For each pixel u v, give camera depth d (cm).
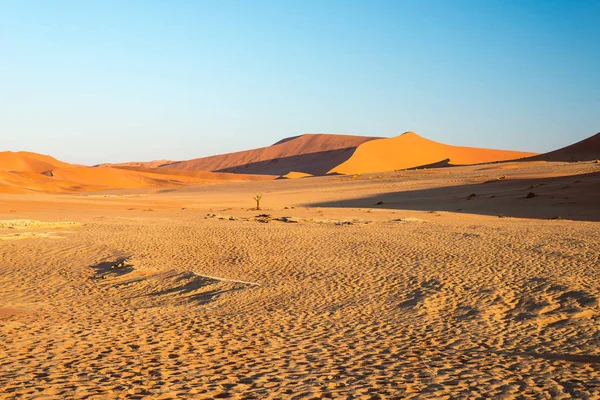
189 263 1931
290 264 1861
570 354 862
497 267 1669
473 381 717
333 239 2422
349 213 4156
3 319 1175
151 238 2511
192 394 658
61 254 2141
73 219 3525
